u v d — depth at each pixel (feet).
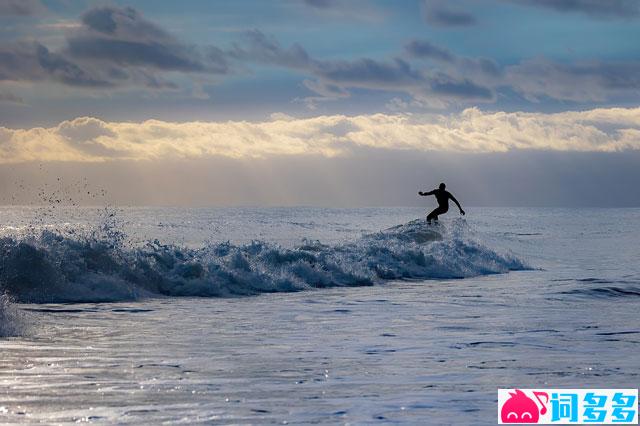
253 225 344.90
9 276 73.97
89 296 76.59
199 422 31.96
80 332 55.93
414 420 32.73
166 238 214.48
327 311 72.23
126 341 52.49
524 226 380.37
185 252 96.63
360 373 42.52
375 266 110.83
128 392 37.06
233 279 89.40
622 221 523.70
